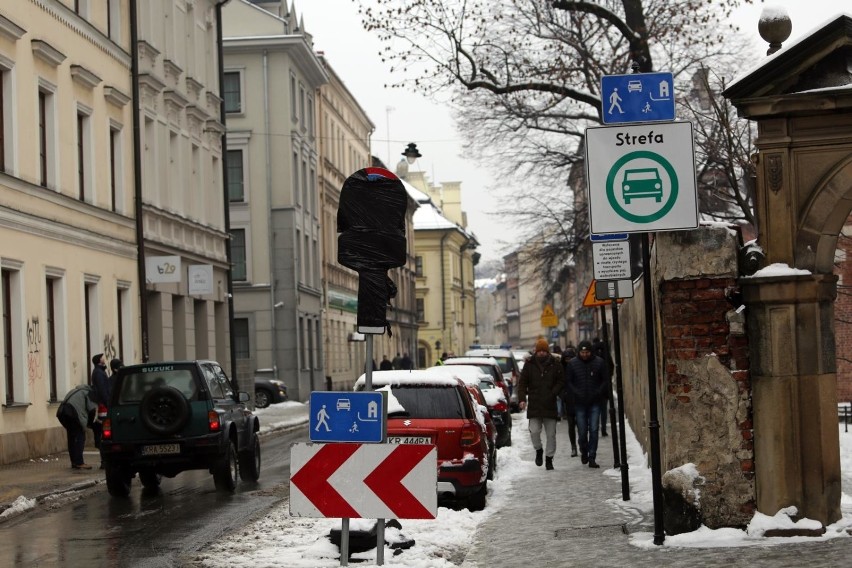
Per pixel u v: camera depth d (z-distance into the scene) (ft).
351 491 32.89
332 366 222.69
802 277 37.35
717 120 85.15
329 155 230.27
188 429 58.13
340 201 34.60
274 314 184.14
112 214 104.01
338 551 36.94
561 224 129.18
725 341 38.27
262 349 184.24
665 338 38.55
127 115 110.42
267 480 65.00
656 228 36.65
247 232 184.75
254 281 184.65
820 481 37.40
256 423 65.31
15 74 84.38
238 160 185.68
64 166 94.02
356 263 34.37
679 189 36.63
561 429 101.55
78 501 57.93
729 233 38.32
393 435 48.44
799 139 37.86
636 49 98.17
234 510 51.19
